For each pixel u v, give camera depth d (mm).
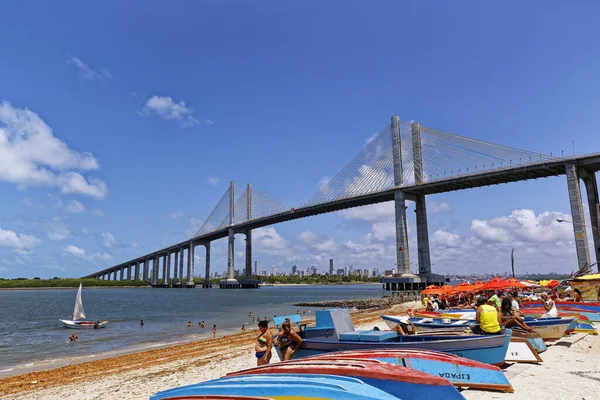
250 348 21234
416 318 17391
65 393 13047
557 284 36812
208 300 90688
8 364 20312
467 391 8500
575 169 69250
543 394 8305
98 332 33938
